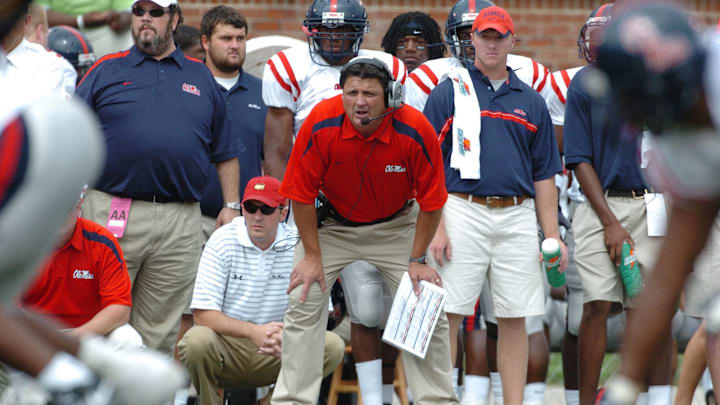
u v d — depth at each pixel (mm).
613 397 7512
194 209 18422
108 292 15852
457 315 17609
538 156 17891
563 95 20406
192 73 18516
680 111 6598
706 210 7164
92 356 6648
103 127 17766
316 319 16156
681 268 7312
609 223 18047
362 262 17156
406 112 15289
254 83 21750
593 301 18266
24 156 5871
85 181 6281
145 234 17719
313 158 15391
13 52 16781
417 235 16047
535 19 32156
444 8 31703
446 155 17656
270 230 17344
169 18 18281
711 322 10984
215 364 17047
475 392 18875
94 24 26469
